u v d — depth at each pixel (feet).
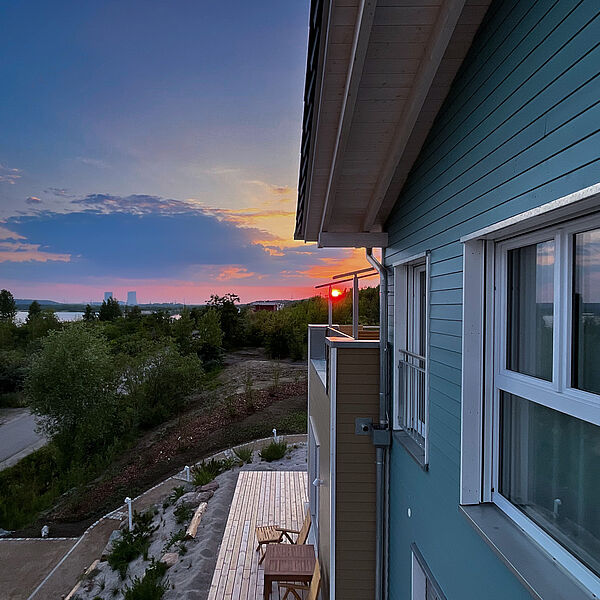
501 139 6.32
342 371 13.82
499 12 6.46
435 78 8.20
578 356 5.29
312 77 8.74
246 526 23.52
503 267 7.09
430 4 6.92
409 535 11.03
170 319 111.04
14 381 81.61
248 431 46.34
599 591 4.75
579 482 5.24
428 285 9.68
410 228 11.21
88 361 48.93
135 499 34.68
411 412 12.45
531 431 6.38
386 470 13.41
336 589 13.74
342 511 13.76
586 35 4.45
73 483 40.42
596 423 4.80
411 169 11.02
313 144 10.48
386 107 9.02
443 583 8.46
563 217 5.22
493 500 7.29
